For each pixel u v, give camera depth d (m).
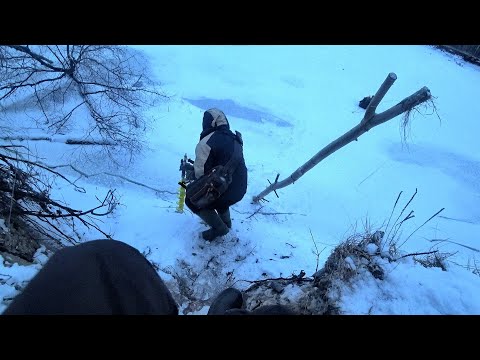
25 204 4.48
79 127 7.14
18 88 7.02
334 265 3.00
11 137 6.61
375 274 2.88
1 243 3.55
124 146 6.99
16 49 6.28
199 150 4.04
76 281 1.00
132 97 7.54
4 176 4.19
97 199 5.41
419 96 3.92
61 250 1.10
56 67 6.82
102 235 4.84
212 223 4.66
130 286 1.07
